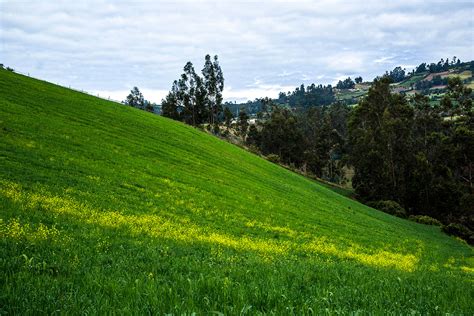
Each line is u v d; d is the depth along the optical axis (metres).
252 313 6.01
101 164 30.00
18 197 17.59
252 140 147.75
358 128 105.19
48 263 9.22
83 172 26.31
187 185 33.31
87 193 22.03
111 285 7.07
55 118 39.59
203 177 38.78
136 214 20.95
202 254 14.59
